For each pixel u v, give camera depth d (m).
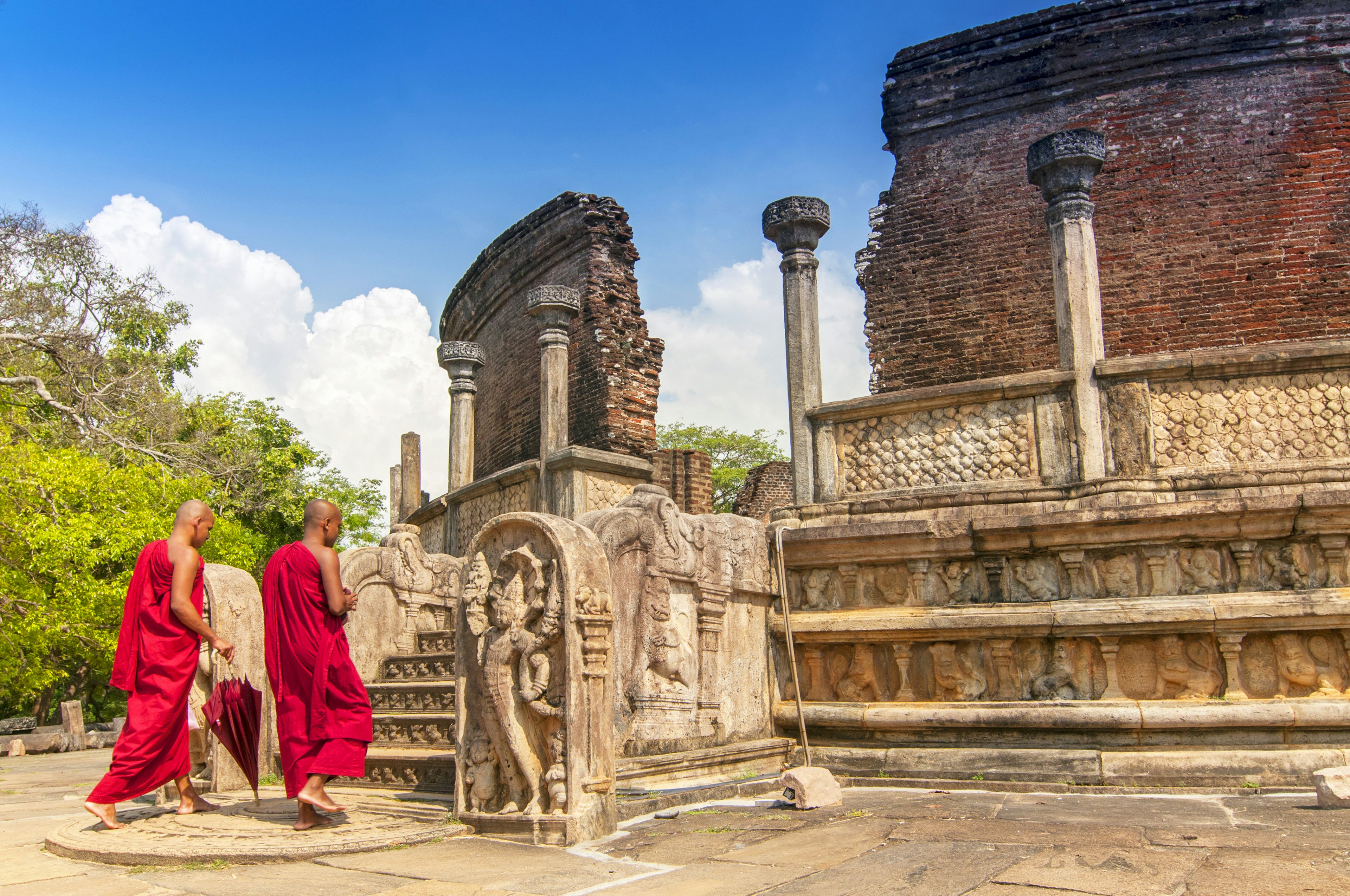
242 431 26.86
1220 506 5.69
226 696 5.36
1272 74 12.02
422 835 4.31
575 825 4.21
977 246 12.95
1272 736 5.50
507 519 4.70
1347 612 5.46
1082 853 3.65
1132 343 12.02
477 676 4.67
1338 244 11.54
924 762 5.92
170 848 4.07
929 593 6.32
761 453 39.16
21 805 6.53
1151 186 12.21
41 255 20.14
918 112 13.42
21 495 14.08
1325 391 6.09
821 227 7.28
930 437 6.68
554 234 16.42
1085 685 5.91
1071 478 6.32
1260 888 3.09
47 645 14.58
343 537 28.05
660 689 5.54
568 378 16.23
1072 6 12.65
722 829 4.45
